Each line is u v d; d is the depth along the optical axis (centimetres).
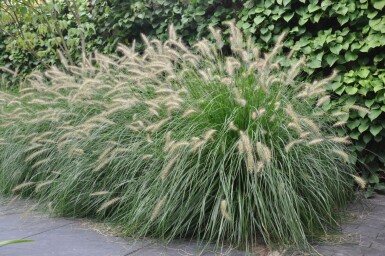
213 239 362
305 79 525
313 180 379
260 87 411
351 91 488
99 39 740
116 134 442
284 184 353
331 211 395
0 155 554
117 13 697
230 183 359
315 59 511
